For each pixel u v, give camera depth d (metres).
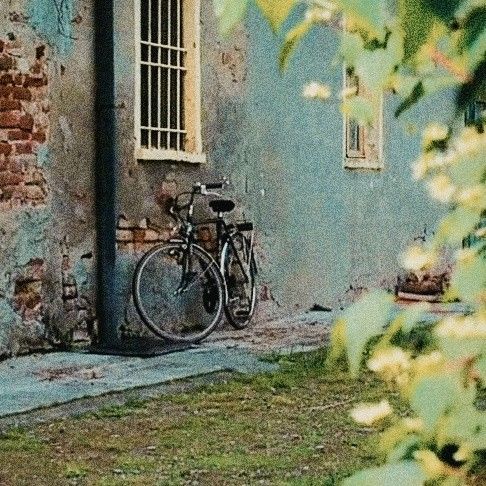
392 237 15.72
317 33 13.93
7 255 9.88
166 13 11.69
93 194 10.82
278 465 6.24
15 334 9.92
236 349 10.66
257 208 12.96
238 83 12.63
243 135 12.72
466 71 1.55
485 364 1.51
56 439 6.91
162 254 11.34
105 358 9.97
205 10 12.08
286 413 7.75
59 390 8.36
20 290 10.00
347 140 14.87
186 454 6.55
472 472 1.53
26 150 10.09
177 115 11.82
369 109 1.92
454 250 1.62
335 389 8.62
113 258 10.79
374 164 15.23
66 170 10.52
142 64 11.32
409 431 1.62
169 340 10.91
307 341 11.29
